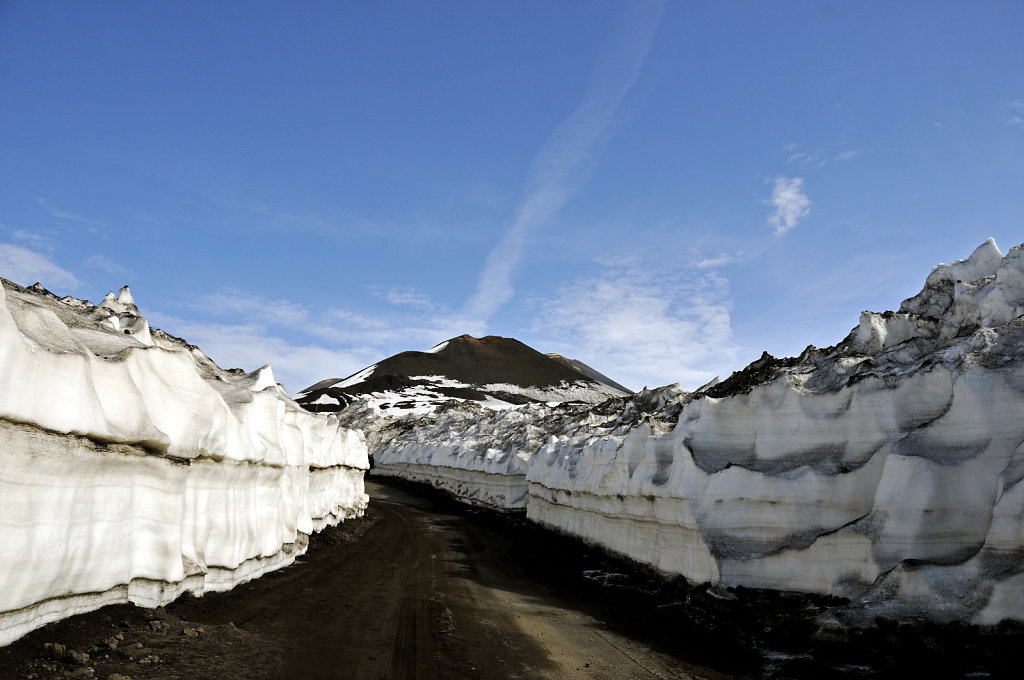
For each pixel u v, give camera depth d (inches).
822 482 642.8
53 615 409.1
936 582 490.0
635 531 984.3
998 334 601.0
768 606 606.5
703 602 671.1
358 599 718.5
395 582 855.1
